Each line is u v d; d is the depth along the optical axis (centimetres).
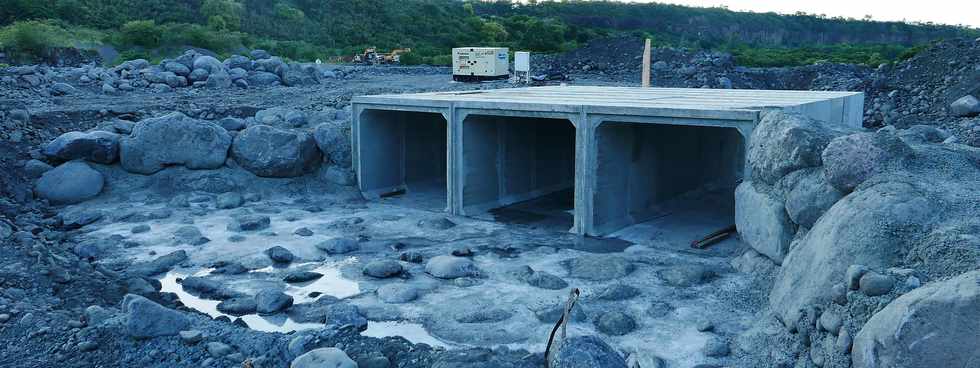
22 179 1289
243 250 1030
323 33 6569
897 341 493
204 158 1377
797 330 632
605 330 725
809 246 705
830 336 585
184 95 2184
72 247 1029
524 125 1412
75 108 1670
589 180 1116
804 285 664
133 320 664
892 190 678
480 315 770
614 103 1123
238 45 4900
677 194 1373
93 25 5375
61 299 789
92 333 669
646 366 643
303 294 855
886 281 566
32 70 2106
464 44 7019
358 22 6938
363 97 1378
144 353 641
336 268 956
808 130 850
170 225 1159
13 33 3462
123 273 924
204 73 2472
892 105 2373
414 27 7212
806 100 1213
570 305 592
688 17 11719
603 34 8512
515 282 887
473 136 1281
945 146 820
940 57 2528
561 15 11188
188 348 654
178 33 4597
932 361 477
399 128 1480
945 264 572
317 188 1415
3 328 684
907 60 2633
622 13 11431
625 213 1205
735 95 1382
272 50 5141
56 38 3891
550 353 620
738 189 972
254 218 1174
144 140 1352
